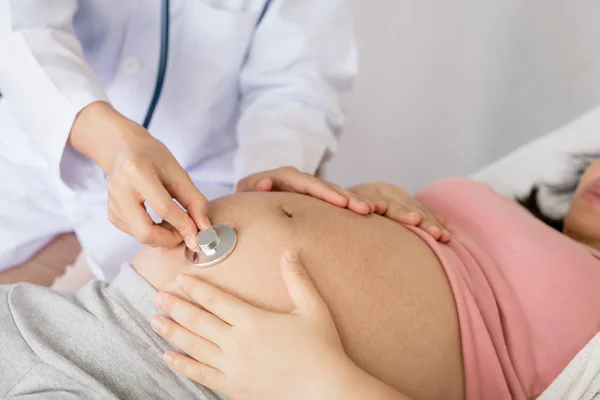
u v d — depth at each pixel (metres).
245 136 1.07
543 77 1.78
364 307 0.67
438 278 0.73
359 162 1.85
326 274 0.68
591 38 1.72
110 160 0.71
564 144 1.20
